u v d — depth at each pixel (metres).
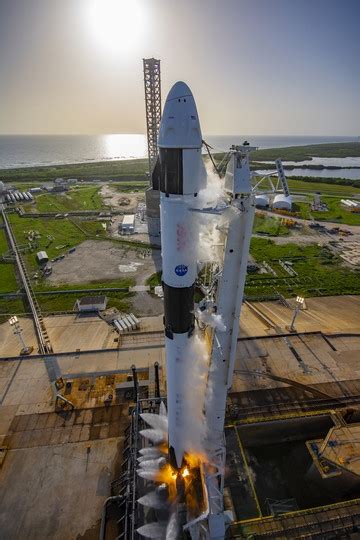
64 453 24.98
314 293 50.00
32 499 22.28
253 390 29.53
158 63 57.91
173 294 15.66
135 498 20.86
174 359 17.45
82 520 21.23
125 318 42.69
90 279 54.25
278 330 39.47
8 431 26.48
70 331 40.97
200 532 17.97
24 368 32.72
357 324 41.97
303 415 27.08
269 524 20.09
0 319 44.22
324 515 20.52
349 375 31.48
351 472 22.34
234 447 24.39
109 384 30.66
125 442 25.64
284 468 27.58
